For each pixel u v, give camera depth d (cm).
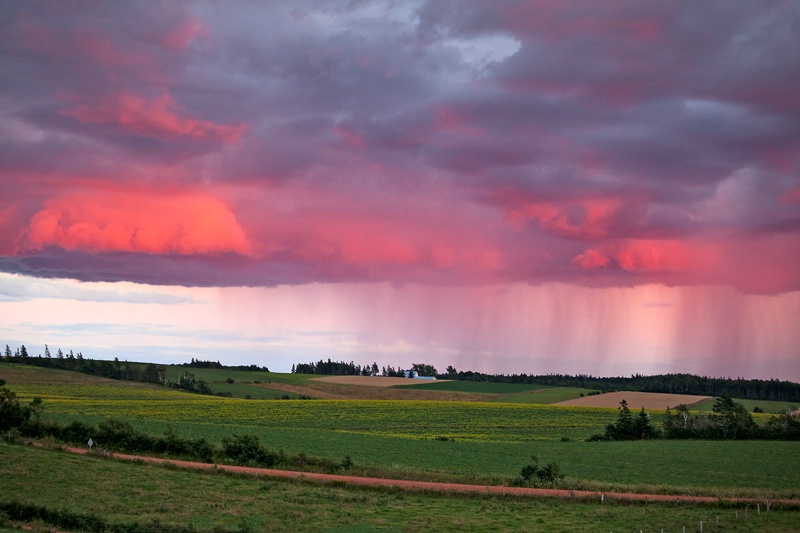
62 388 17012
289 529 4641
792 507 5656
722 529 4900
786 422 12244
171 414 12988
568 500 5778
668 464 8606
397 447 9325
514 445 10200
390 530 4681
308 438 9844
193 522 4647
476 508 5425
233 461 6831
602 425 13850
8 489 5181
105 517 4644
